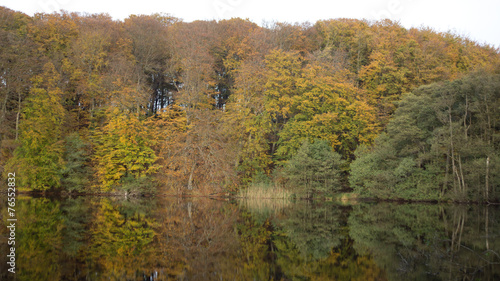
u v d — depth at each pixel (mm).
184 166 35125
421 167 34312
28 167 32688
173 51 48594
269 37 51125
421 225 19375
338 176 34906
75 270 10375
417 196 32500
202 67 43406
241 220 20656
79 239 14625
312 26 58031
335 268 10977
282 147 38344
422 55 43906
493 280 9344
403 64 44281
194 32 49219
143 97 39812
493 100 31266
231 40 52625
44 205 26281
